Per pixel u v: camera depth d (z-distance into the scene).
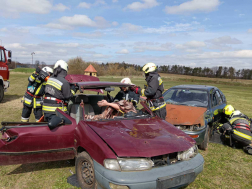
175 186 2.62
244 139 5.02
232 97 17.56
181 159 2.90
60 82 3.95
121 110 3.90
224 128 5.36
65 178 3.55
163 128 3.38
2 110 8.23
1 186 3.29
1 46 9.66
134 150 2.64
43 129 3.25
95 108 4.47
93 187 2.87
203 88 6.62
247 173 4.07
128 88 4.62
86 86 3.86
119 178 2.43
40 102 5.39
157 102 4.82
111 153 2.60
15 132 3.15
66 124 3.42
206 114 5.35
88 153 2.96
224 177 3.89
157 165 2.72
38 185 3.35
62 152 3.39
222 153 5.04
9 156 3.13
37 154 3.25
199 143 4.81
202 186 3.53
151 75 4.73
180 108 5.70
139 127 3.29
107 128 3.15
